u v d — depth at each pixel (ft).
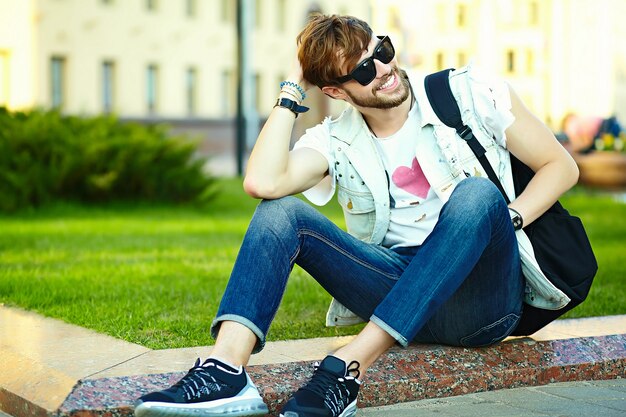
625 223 41.91
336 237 12.61
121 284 20.57
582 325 15.48
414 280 11.63
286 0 154.71
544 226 12.85
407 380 12.58
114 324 15.81
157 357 13.17
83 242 30.91
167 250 28.55
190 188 50.01
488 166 12.92
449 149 12.88
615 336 14.64
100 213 45.83
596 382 13.79
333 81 12.79
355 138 13.24
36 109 52.26
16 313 16.87
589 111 182.29
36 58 111.24
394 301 11.62
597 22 180.24
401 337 11.52
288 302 18.62
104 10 121.29
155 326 15.78
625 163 69.21
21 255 26.81
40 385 12.00
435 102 13.02
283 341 14.32
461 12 168.66
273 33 152.97
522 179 13.32
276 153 12.61
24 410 11.85
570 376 13.74
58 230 35.96
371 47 12.66
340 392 11.30
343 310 13.75
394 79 12.77
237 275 11.69
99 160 47.88
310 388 11.23
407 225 13.21
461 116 12.99
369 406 12.35
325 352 13.55
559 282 12.68
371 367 12.64
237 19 73.87
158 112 132.67
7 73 108.58
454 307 12.84
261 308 11.57
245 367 12.49
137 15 127.24
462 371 13.00
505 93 12.98
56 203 46.80
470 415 11.96
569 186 12.89
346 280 12.80
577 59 178.81
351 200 13.41
